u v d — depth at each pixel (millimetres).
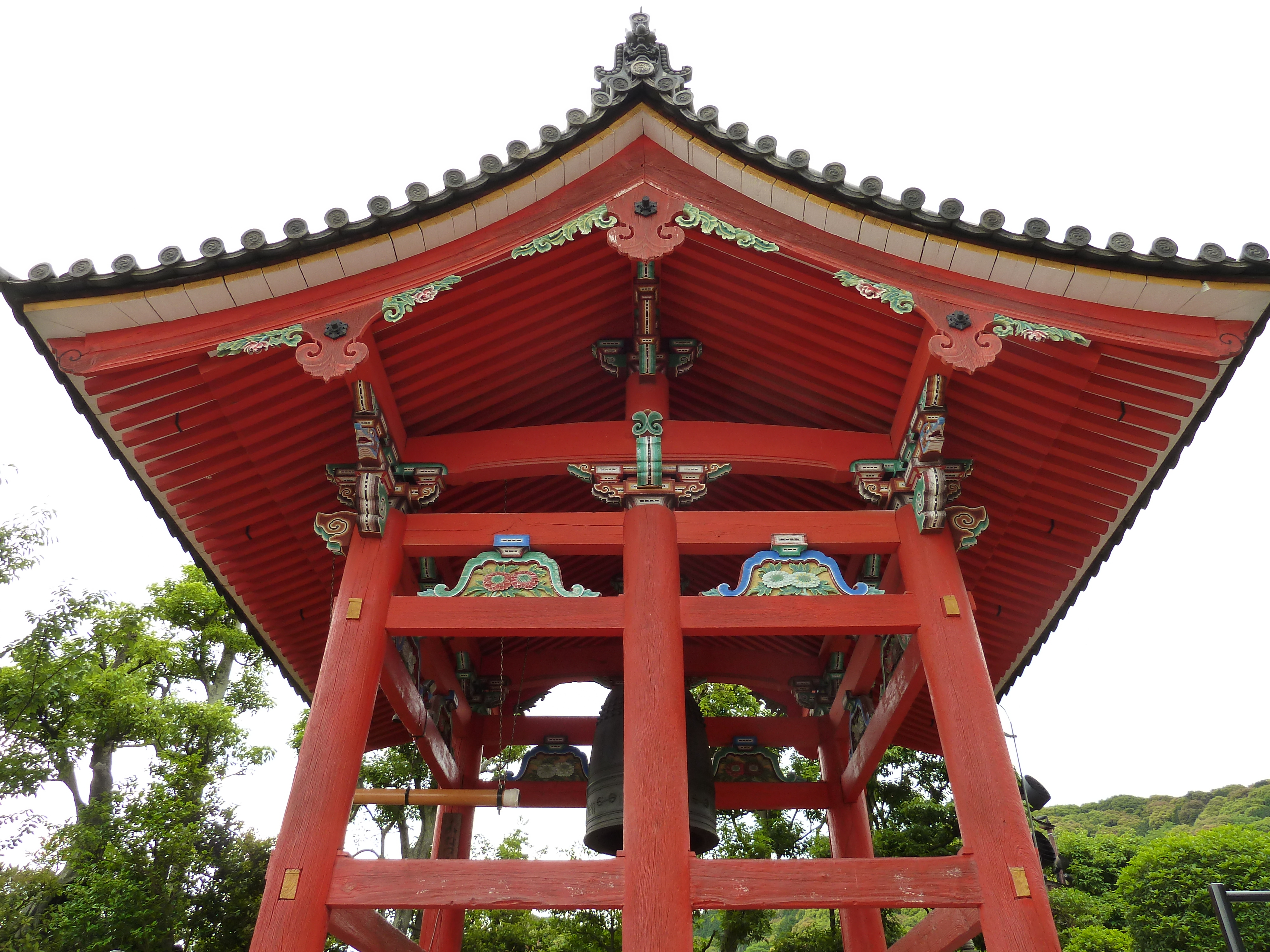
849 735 10500
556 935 20438
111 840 20594
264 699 32125
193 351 6719
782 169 6926
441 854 9617
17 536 21594
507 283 7500
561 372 8578
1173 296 6645
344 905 5641
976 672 6672
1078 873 27422
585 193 7285
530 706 11781
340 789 6062
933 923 7066
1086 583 9656
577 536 7484
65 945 19016
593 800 8164
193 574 31609
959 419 7898
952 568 7234
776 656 11445
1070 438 7875
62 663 23391
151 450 7531
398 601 7055
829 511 7875
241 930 19984
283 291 6910
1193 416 7426
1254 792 50812
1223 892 4855
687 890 5695
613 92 7156
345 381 7289
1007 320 6809
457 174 6898
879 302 7230
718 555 11016
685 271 7836
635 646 6707
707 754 8609
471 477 7859
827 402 8422
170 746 26141
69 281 6414
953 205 6707
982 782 6156
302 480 8273
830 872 5840
